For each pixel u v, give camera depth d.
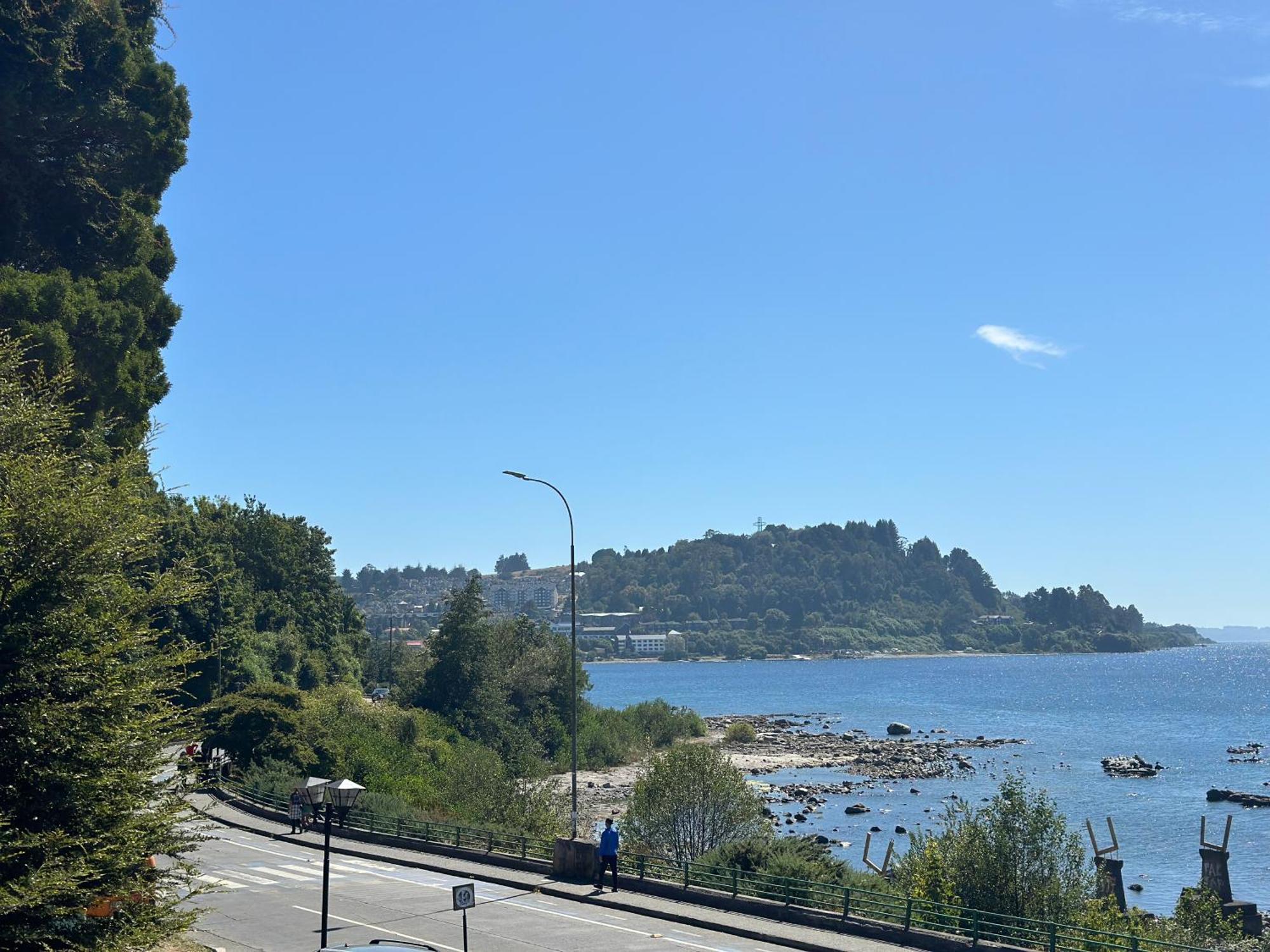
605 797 97.50
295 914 31.17
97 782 16.72
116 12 40.44
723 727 174.50
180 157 43.97
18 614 17.06
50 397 21.39
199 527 103.50
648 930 29.78
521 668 113.81
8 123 37.44
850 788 107.62
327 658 120.81
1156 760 128.38
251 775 59.69
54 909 15.69
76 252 41.50
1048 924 26.14
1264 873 67.62
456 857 41.31
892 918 29.92
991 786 108.88
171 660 18.77
